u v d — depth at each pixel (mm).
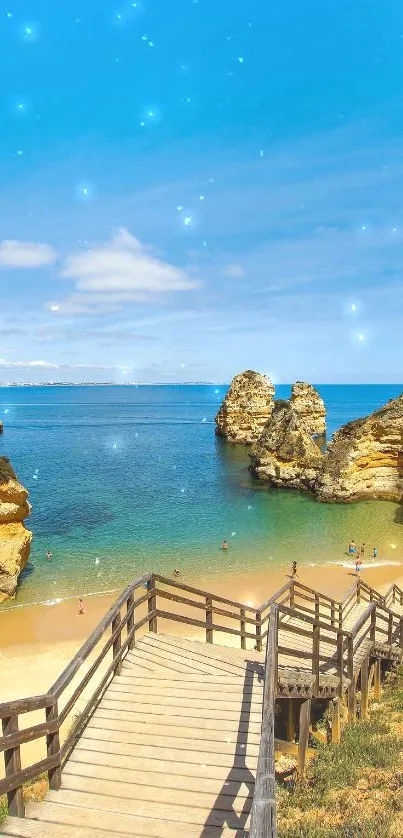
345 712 11742
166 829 5027
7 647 21641
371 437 52219
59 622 24109
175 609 25344
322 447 93625
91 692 17391
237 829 5023
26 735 5070
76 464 74625
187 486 58062
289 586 14062
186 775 5887
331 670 11156
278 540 38250
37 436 117688
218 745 6449
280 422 60688
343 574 31172
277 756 8812
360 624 11203
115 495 53125
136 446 96562
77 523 42156
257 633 11633
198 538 38375
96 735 6723
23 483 59781
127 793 5590
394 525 42781
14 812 5137
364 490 51625
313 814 7602
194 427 142250
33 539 37781
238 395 101375
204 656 9133
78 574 30641
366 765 9070
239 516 45031
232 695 7691
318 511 47219
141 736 6672
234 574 30969
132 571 31250
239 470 69000
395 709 12164
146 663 8750
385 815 6879
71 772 5984
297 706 11703
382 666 15469
